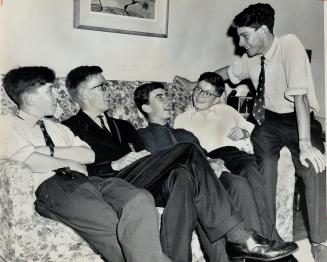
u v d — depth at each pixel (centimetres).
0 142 203
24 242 187
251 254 214
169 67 258
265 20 267
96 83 227
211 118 259
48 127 214
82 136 222
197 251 222
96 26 235
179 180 209
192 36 264
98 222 196
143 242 190
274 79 273
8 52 216
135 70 249
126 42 245
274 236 265
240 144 264
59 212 196
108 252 198
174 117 249
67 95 222
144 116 241
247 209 248
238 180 248
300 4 296
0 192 196
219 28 271
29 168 192
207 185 214
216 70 271
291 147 275
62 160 210
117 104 234
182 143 221
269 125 273
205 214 212
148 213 193
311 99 278
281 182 271
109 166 225
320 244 279
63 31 228
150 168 221
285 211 271
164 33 254
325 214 282
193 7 263
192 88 259
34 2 221
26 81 210
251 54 273
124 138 232
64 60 229
